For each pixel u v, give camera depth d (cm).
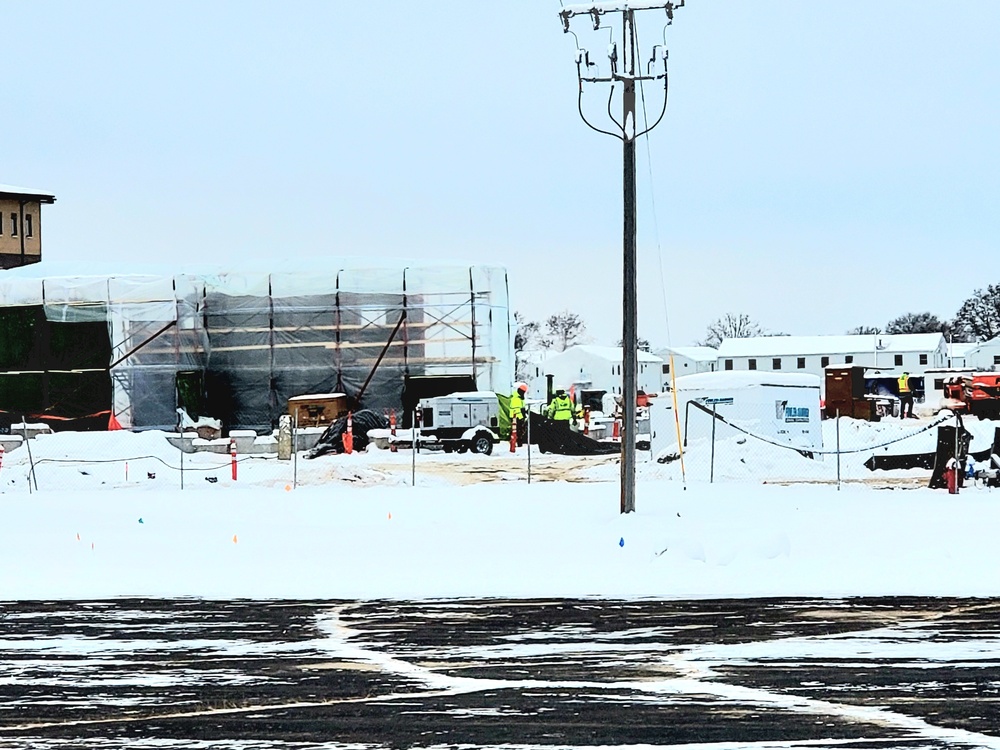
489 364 13925
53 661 2833
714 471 8144
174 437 12106
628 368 5525
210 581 4209
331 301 13950
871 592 3825
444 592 3941
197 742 2077
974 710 2245
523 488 7556
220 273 14100
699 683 2506
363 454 11750
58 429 13750
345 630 3238
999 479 7619
